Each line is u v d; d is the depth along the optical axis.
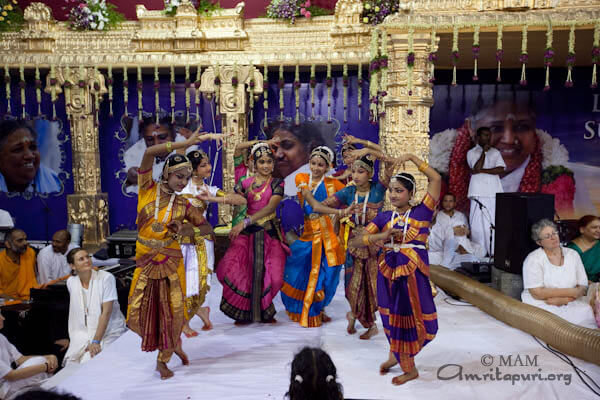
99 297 3.96
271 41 6.72
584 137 7.34
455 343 3.77
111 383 3.17
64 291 4.36
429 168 3.13
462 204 7.48
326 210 4.00
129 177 7.26
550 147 7.38
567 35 5.18
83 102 6.71
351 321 4.09
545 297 4.09
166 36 6.56
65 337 4.33
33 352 4.38
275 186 4.39
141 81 6.66
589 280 4.58
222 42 6.64
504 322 4.30
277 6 6.60
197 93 6.77
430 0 5.00
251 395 2.96
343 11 6.50
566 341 3.48
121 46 6.72
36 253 6.18
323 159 4.33
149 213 3.20
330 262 4.29
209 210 6.49
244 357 3.61
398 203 3.12
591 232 4.57
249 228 4.37
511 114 7.36
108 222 7.28
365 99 7.03
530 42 5.52
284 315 4.74
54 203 7.32
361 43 6.48
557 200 7.42
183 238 3.82
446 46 5.73
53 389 1.54
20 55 6.62
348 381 3.11
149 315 3.20
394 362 3.23
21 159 7.26
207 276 4.25
